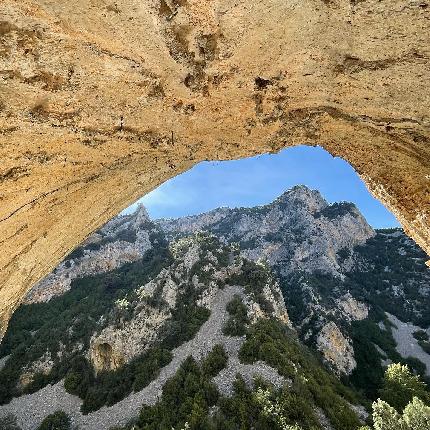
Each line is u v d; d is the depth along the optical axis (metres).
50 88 4.73
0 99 4.56
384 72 5.08
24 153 5.12
